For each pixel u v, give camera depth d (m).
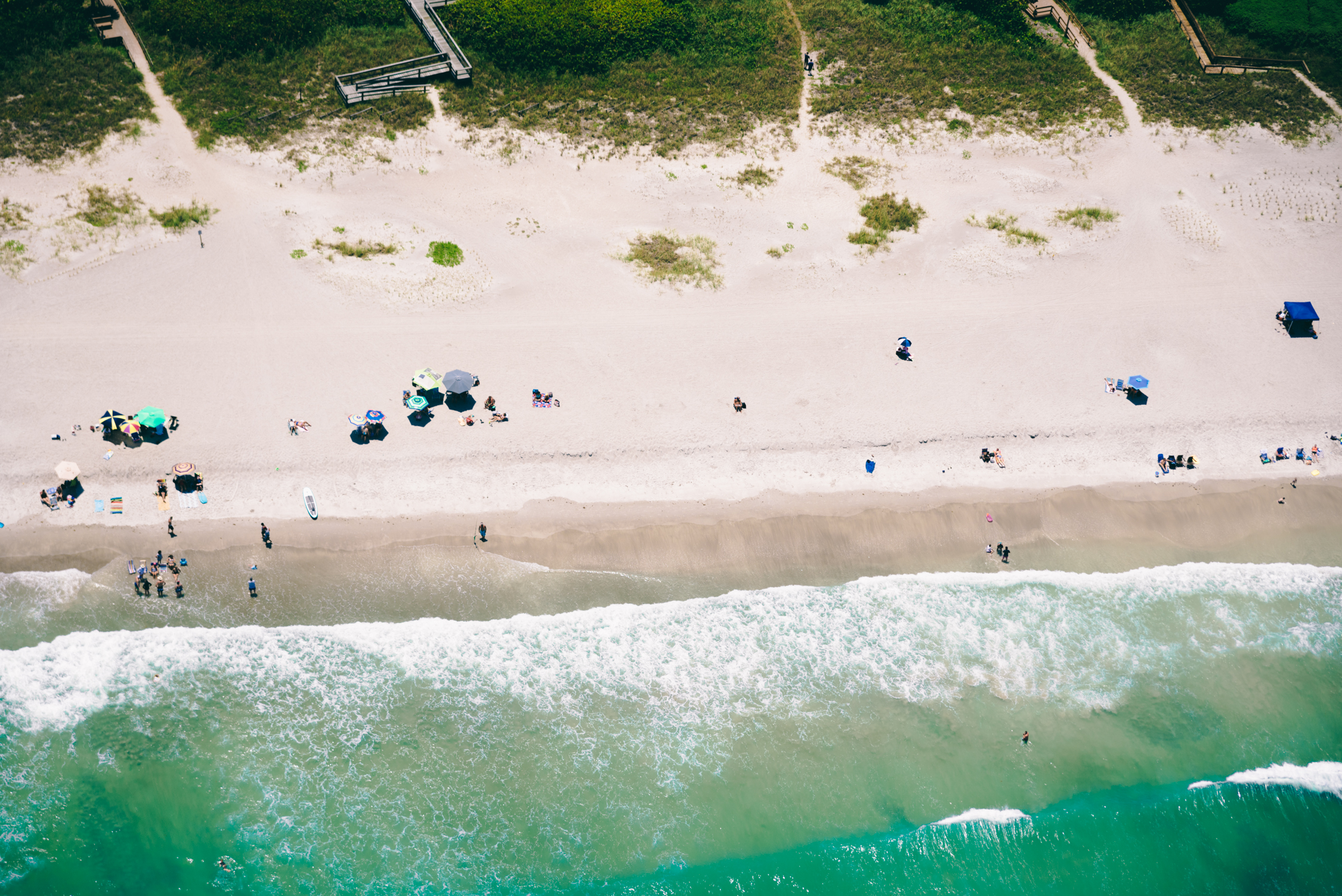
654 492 40.16
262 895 29.59
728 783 32.69
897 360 46.34
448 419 41.69
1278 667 36.75
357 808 31.42
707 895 30.31
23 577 35.28
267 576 36.28
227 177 51.62
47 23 55.12
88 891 29.23
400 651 35.06
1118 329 48.62
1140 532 40.81
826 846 31.53
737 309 48.38
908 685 35.56
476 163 54.81
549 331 46.25
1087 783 33.34
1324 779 33.78
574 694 34.56
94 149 51.62
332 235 49.62
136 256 46.97
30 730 32.22
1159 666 36.62
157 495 37.72
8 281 44.72
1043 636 37.25
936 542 39.91
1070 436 43.56
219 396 41.47
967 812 32.44
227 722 32.88
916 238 53.09
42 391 40.59
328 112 55.59
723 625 36.84
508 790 32.12
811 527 39.75
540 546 38.19
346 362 43.56
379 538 37.72
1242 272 52.31
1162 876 31.53
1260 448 43.78
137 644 34.28
